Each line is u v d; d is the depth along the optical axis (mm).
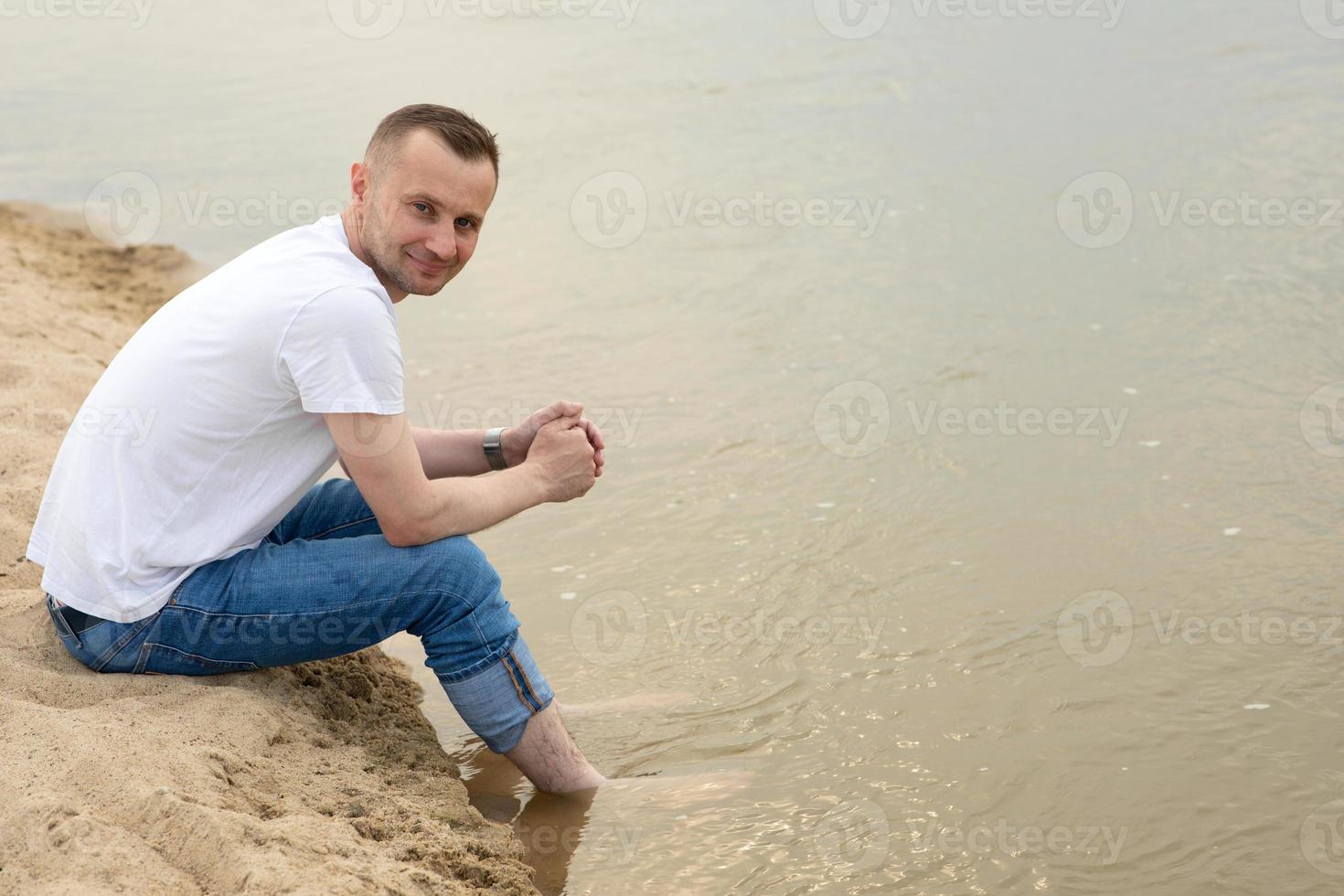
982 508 4250
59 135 9430
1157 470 4410
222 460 2604
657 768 3100
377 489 2596
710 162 8211
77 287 6418
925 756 3082
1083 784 2949
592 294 6355
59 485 2715
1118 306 5777
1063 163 7711
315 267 2576
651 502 4449
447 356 5738
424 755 3045
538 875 2701
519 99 9867
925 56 10375
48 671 2719
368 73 10906
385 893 2215
